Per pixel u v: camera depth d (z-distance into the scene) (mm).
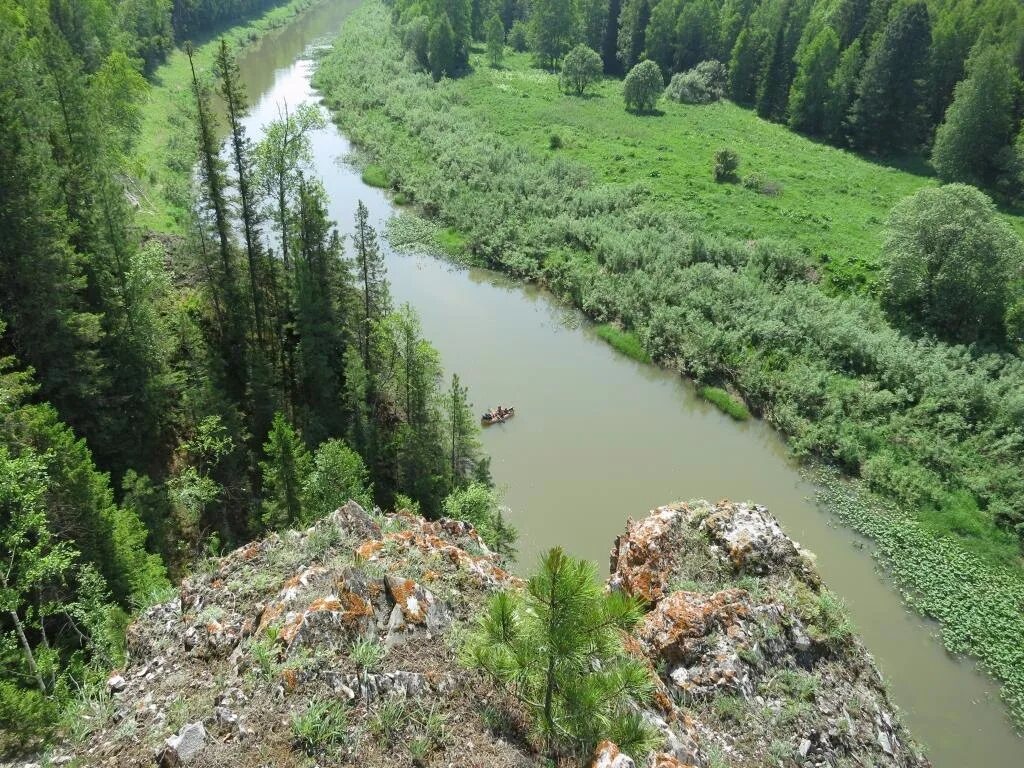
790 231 65125
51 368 31094
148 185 62594
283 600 13883
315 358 39375
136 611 21609
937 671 30203
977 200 51219
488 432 43438
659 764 11672
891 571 35125
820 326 49656
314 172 80125
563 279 60469
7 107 30906
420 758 11375
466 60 124625
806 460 42562
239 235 42281
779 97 102625
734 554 20578
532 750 11961
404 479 35719
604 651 11031
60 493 23281
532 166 78750
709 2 116688
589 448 42750
